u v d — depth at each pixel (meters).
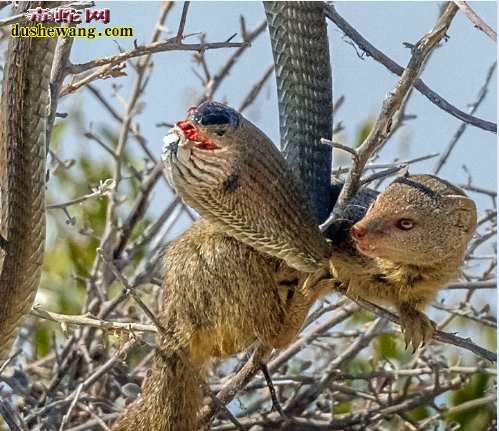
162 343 9.59
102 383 11.80
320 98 8.41
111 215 11.82
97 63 8.64
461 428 11.87
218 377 12.29
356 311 11.13
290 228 7.52
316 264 7.93
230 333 9.32
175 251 9.56
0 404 9.23
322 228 7.80
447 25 7.48
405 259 8.73
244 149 6.98
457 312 11.11
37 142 7.04
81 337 11.69
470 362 12.68
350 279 9.19
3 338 7.57
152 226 12.07
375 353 12.68
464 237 8.94
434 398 11.11
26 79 6.90
